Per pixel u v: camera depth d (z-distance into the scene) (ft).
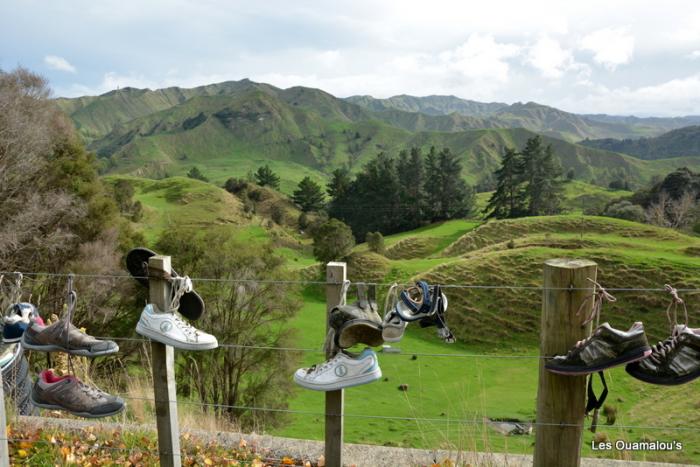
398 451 14.73
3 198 95.45
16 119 91.30
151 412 19.21
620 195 515.09
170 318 10.57
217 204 392.27
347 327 10.01
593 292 9.41
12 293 12.30
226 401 88.84
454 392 97.40
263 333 97.66
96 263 93.97
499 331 160.97
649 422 82.74
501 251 211.61
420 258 301.22
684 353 9.04
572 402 9.69
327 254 233.76
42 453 13.97
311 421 90.94
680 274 173.88
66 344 11.02
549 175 412.98
